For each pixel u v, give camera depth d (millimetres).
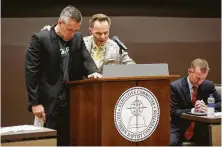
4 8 7301
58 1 7445
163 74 4172
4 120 7453
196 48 7984
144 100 4062
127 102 3994
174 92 5996
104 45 5656
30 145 4035
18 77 7484
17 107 7504
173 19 7879
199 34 7973
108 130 3926
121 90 3961
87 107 4172
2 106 7445
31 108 4703
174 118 6012
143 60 7828
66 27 4602
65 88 4734
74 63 4852
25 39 7453
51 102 4699
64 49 4785
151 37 7836
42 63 4750
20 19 7410
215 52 8023
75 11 4602
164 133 4168
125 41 7754
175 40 7910
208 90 6023
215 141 5059
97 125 3988
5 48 7410
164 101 4164
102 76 4043
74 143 4469
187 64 7965
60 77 4730
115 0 7637
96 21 5484
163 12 7840
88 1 7531
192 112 5621
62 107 4730
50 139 4133
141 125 4055
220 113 5586
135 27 7770
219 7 7938
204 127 5738
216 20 8000
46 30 4805
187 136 5949
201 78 5844
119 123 3965
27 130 4188
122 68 4000
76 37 4895
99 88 3939
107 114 3918
